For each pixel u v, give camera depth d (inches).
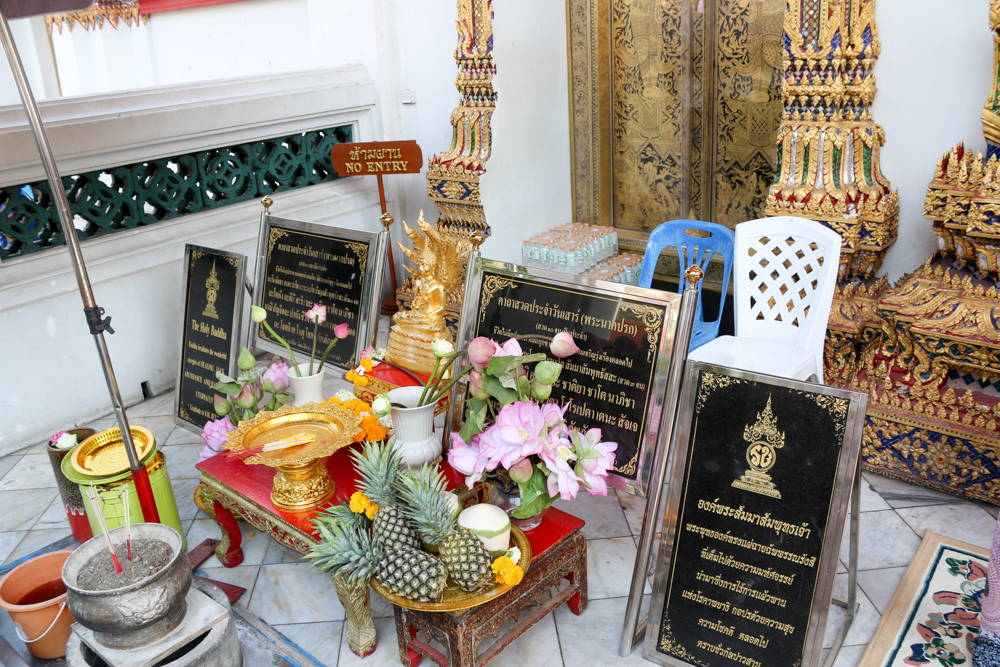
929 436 110.1
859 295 126.0
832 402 68.6
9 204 129.8
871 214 119.4
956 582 90.4
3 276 130.2
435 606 69.0
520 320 91.6
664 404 79.7
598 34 180.1
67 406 142.3
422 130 194.2
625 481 82.8
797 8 117.3
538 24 177.5
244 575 100.3
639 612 84.7
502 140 174.6
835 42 116.3
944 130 120.0
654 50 172.1
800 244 108.5
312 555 76.4
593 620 88.7
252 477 94.6
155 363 155.9
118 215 150.2
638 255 189.9
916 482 113.2
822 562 70.0
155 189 152.2
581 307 86.4
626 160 186.9
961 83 116.5
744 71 162.1
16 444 135.7
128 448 90.5
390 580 70.6
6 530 112.8
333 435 88.0
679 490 77.2
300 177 183.9
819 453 69.6
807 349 106.4
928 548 97.0
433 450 88.2
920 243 128.0
